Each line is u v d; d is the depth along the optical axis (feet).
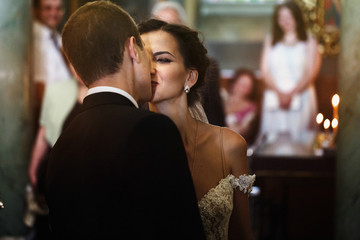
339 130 15.40
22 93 17.62
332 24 29.43
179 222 6.82
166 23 9.29
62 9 26.76
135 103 7.64
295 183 22.97
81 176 7.13
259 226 19.25
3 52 17.48
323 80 29.94
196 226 6.88
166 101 9.25
